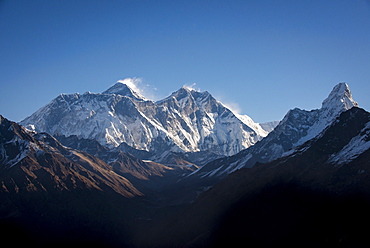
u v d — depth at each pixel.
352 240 170.50
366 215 180.88
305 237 182.12
